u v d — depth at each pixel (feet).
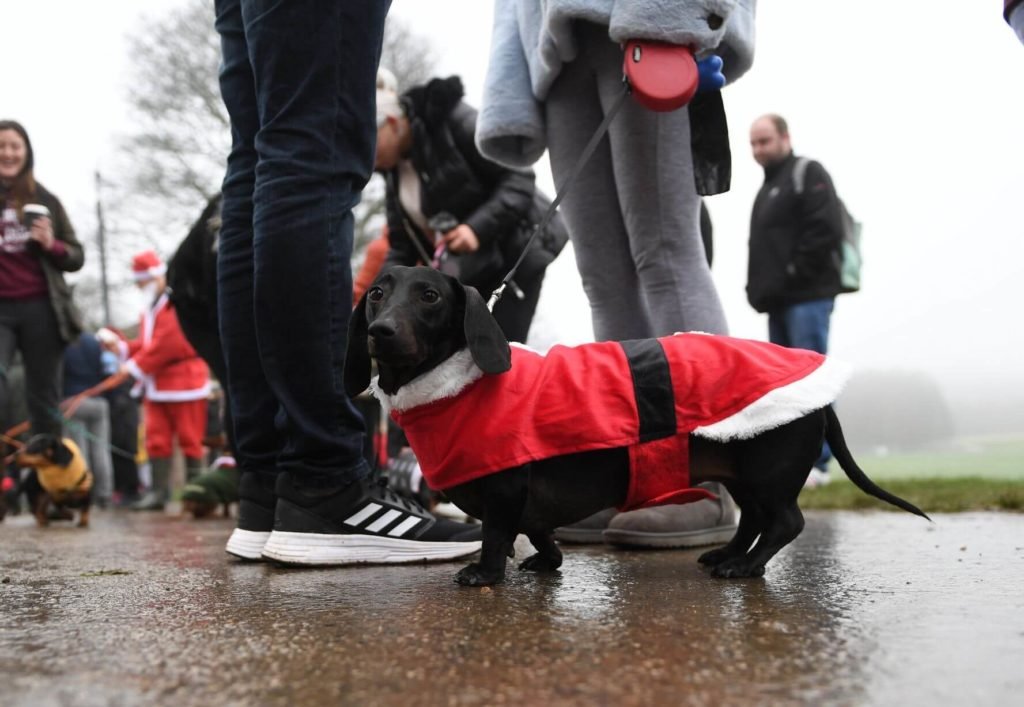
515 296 13.76
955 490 18.60
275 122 8.57
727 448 8.08
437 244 14.46
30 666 4.93
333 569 8.88
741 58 10.62
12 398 26.27
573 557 9.87
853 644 5.21
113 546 12.50
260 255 8.59
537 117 11.18
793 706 4.08
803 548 10.10
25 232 19.39
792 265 19.99
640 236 10.59
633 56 9.16
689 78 9.21
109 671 4.80
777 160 20.57
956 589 7.13
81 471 19.79
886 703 4.11
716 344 8.04
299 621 6.07
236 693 4.37
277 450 9.68
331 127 8.65
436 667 4.79
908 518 14.10
